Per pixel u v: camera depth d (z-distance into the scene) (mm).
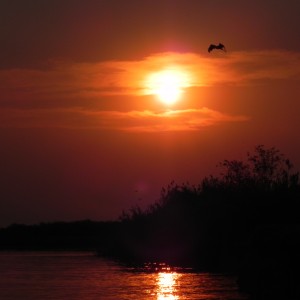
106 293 114688
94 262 195125
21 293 115500
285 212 180625
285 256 101812
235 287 121062
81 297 109500
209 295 110000
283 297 97312
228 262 171375
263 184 197000
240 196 190375
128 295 111562
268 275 102062
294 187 186875
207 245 191750
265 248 108750
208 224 193250
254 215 182250
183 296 109312
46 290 119812
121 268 169375
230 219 185125
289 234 104250
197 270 161000
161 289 119625
